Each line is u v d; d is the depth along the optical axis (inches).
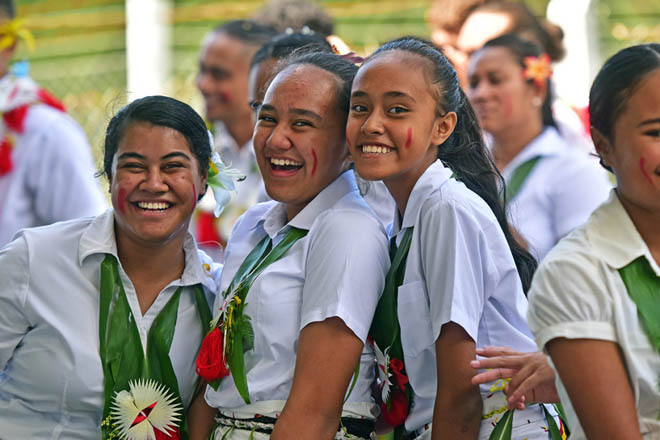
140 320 290.5
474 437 259.4
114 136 287.7
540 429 266.2
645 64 219.3
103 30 830.5
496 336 270.8
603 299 218.2
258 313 272.4
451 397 258.2
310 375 261.9
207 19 811.4
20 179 450.3
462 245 260.8
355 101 272.1
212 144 299.0
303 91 281.1
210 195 516.1
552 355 223.0
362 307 266.8
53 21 838.5
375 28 771.4
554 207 440.8
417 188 272.1
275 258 278.5
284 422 260.2
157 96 292.2
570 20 693.9
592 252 222.7
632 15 724.7
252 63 401.4
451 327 258.8
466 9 510.6
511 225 337.1
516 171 444.5
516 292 272.7
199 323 297.1
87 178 461.7
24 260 288.4
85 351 283.4
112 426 282.8
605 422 213.6
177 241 293.4
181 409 290.7
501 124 457.4
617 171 225.6
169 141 283.6
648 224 225.8
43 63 841.5
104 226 292.5
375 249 272.7
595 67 700.7
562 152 447.2
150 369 288.5
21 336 289.9
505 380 261.1
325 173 284.7
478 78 459.8
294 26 499.2
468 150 289.0
